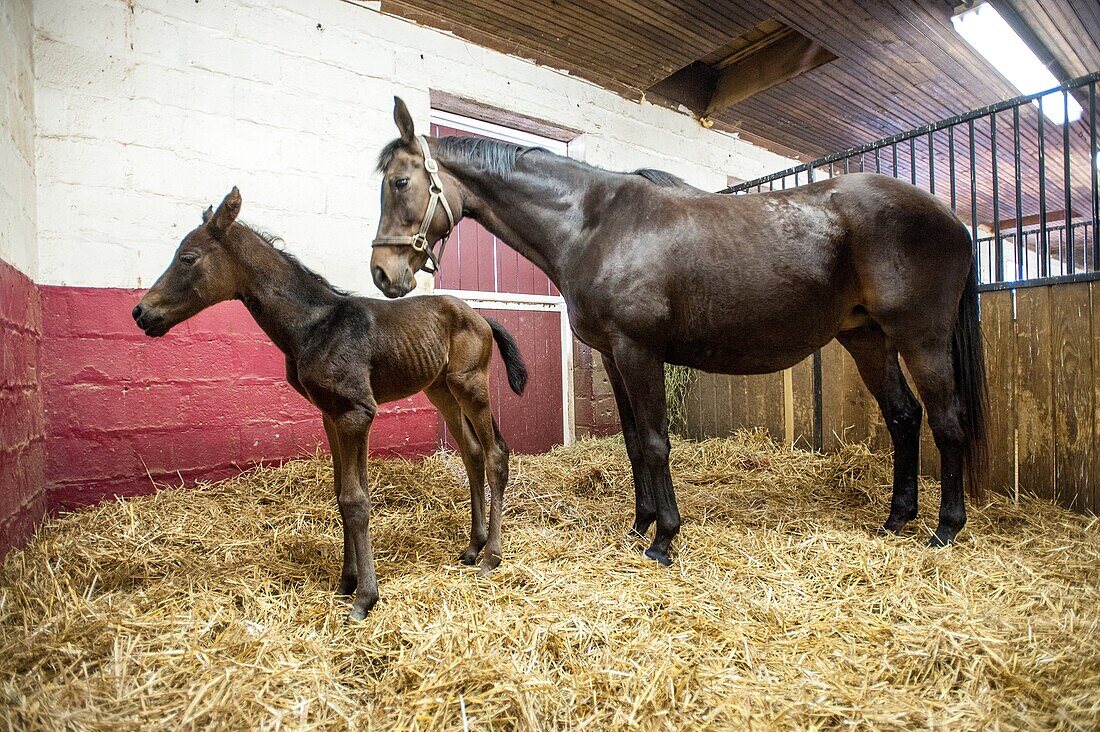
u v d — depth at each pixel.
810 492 2.76
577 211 2.13
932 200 2.01
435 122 3.80
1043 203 2.50
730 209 2.08
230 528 2.22
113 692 1.21
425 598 1.65
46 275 2.39
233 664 1.30
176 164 2.71
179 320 1.69
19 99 2.16
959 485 2.04
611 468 3.21
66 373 2.41
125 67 2.58
